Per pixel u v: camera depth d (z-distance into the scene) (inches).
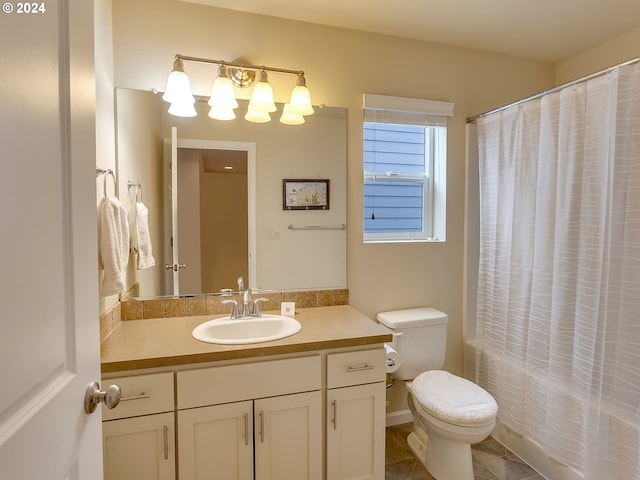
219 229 71.6
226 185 71.8
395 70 81.3
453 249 89.0
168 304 68.6
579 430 61.2
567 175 63.0
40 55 21.8
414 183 90.0
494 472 69.9
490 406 62.7
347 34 77.6
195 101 69.2
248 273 73.4
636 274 53.5
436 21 74.9
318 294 77.5
